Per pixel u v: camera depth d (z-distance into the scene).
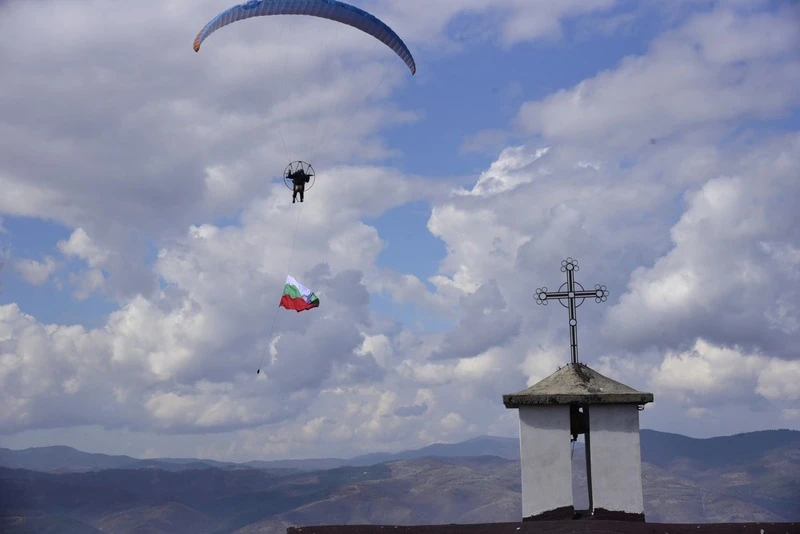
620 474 19.25
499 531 17.22
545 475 19.31
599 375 19.98
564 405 19.44
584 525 16.94
